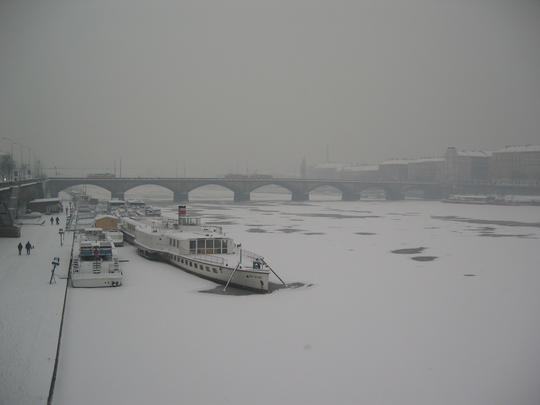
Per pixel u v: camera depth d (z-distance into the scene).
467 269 85.44
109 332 49.75
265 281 64.69
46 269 68.50
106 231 110.00
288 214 198.75
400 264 89.31
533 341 49.69
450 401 37.94
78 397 37.00
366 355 45.81
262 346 47.38
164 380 40.19
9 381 35.84
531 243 120.00
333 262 89.75
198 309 58.06
